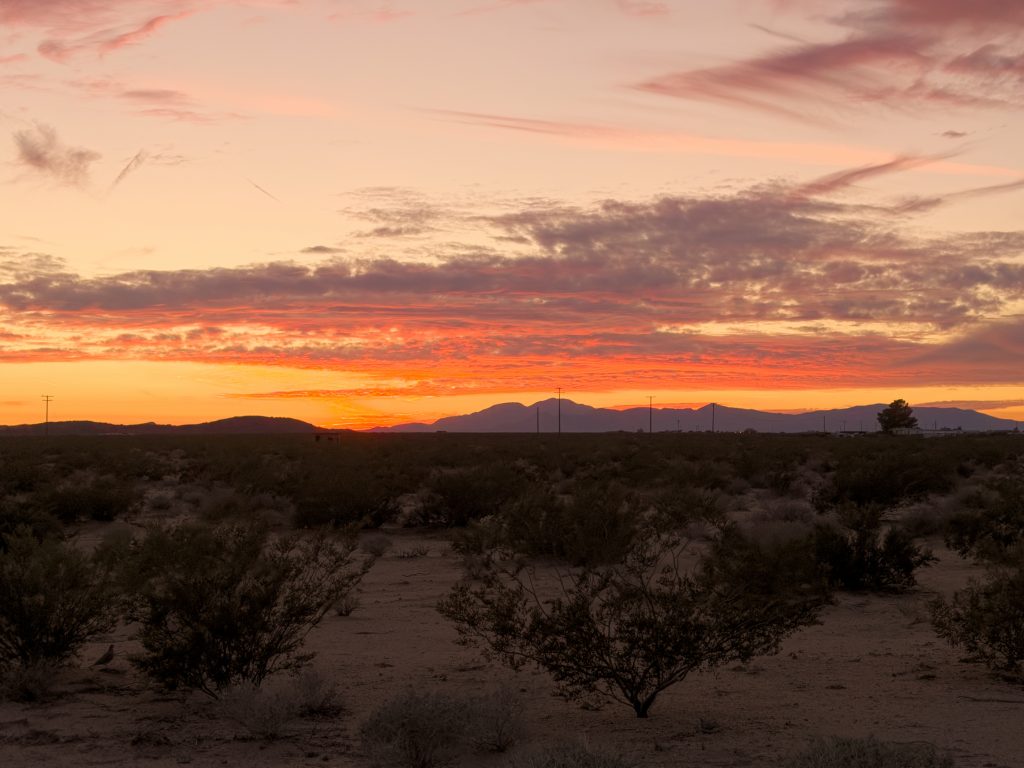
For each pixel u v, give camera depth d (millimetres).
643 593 10531
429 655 13781
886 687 11719
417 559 23859
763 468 52281
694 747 9164
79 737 9672
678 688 11828
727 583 10430
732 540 10906
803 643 14555
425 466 63156
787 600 10586
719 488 44594
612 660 10742
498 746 9008
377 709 9797
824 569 18750
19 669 11492
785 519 29094
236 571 11219
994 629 12344
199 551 11305
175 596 10992
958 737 9414
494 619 10695
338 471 39562
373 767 8539
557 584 17375
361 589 19453
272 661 12992
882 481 37594
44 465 60750
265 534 12094
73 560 12570
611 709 10812
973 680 12016
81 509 32688
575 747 7824
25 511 25188
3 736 9719
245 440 138625
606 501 12609
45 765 8781
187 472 58312
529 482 37875
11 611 12031
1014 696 11133
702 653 10359
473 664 13094
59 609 12297
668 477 46719
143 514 35344
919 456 44406
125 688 11797
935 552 24875
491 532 19219
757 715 10438
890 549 19500
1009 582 12523
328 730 9961
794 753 8328
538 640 10500
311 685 10812
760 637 10742
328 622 16297
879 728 9805
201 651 10984
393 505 33469
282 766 8742
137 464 57562
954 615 13742
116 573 12648
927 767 7262
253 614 11188
